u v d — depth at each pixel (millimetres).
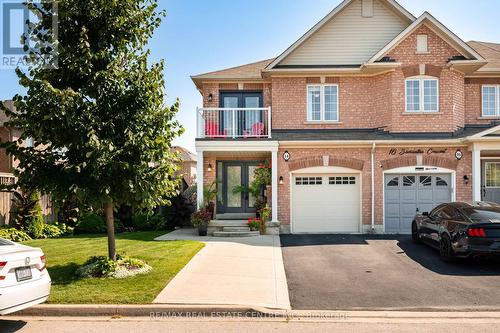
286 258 10180
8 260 5320
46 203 15969
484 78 16719
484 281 7961
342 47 17047
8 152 7391
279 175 15047
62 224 15656
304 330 5523
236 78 17047
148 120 7879
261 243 12484
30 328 5582
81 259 9547
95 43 7848
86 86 7566
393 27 17109
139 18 8008
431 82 15703
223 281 7711
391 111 15617
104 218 16484
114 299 6445
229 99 17531
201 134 15242
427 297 6957
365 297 6969
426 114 15469
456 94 15766
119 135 7789
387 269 9016
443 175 14844
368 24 17125
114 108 7730
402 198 14906
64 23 7727
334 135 15930
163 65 8258
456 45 15562
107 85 7660
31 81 6973
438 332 5445
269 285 7523
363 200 14961
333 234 14680
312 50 17031
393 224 14898
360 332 5445
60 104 6965
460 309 6371
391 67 15586
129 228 16859
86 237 14453
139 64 8141
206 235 14453
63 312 6145
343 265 9414
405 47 15727
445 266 9305
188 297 6641
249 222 14586
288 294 7098
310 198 15211
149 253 10156
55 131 7254
